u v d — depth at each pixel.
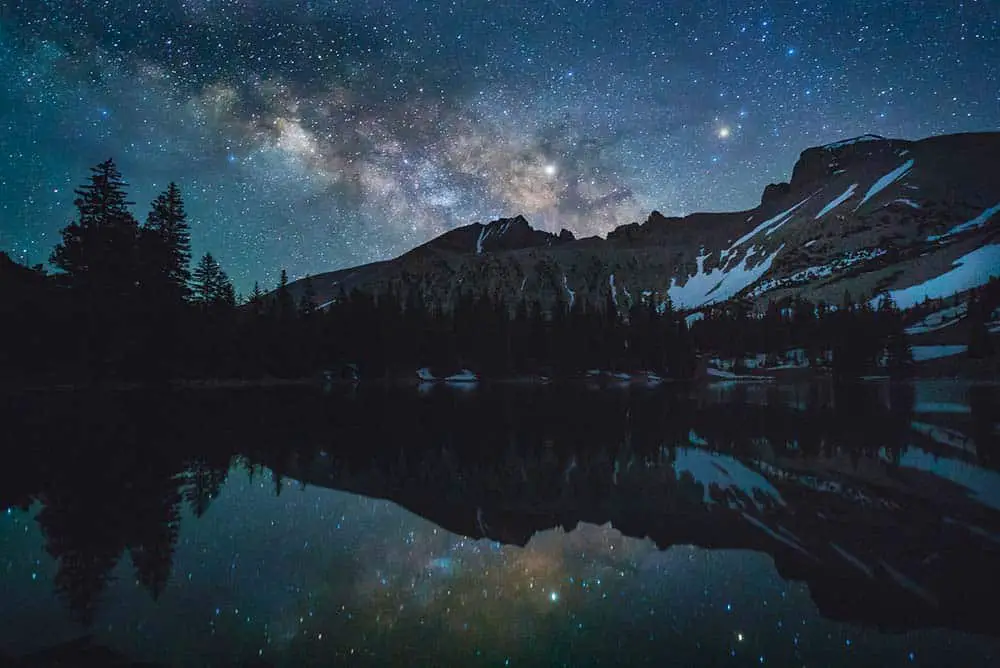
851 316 149.50
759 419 34.59
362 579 8.91
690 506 13.54
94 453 20.28
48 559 9.62
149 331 59.22
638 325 139.25
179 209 69.81
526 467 18.41
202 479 16.17
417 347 113.50
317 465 18.62
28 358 50.78
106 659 6.30
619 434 27.11
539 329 125.62
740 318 165.38
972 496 14.31
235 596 8.16
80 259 56.22
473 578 8.99
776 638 6.96
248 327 88.69
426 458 20.14
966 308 159.62
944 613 7.66
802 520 12.27
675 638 6.97
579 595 8.32
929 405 46.22
